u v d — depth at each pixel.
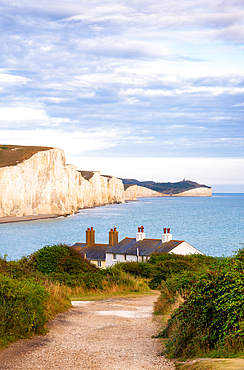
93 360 8.47
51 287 17.66
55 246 29.28
